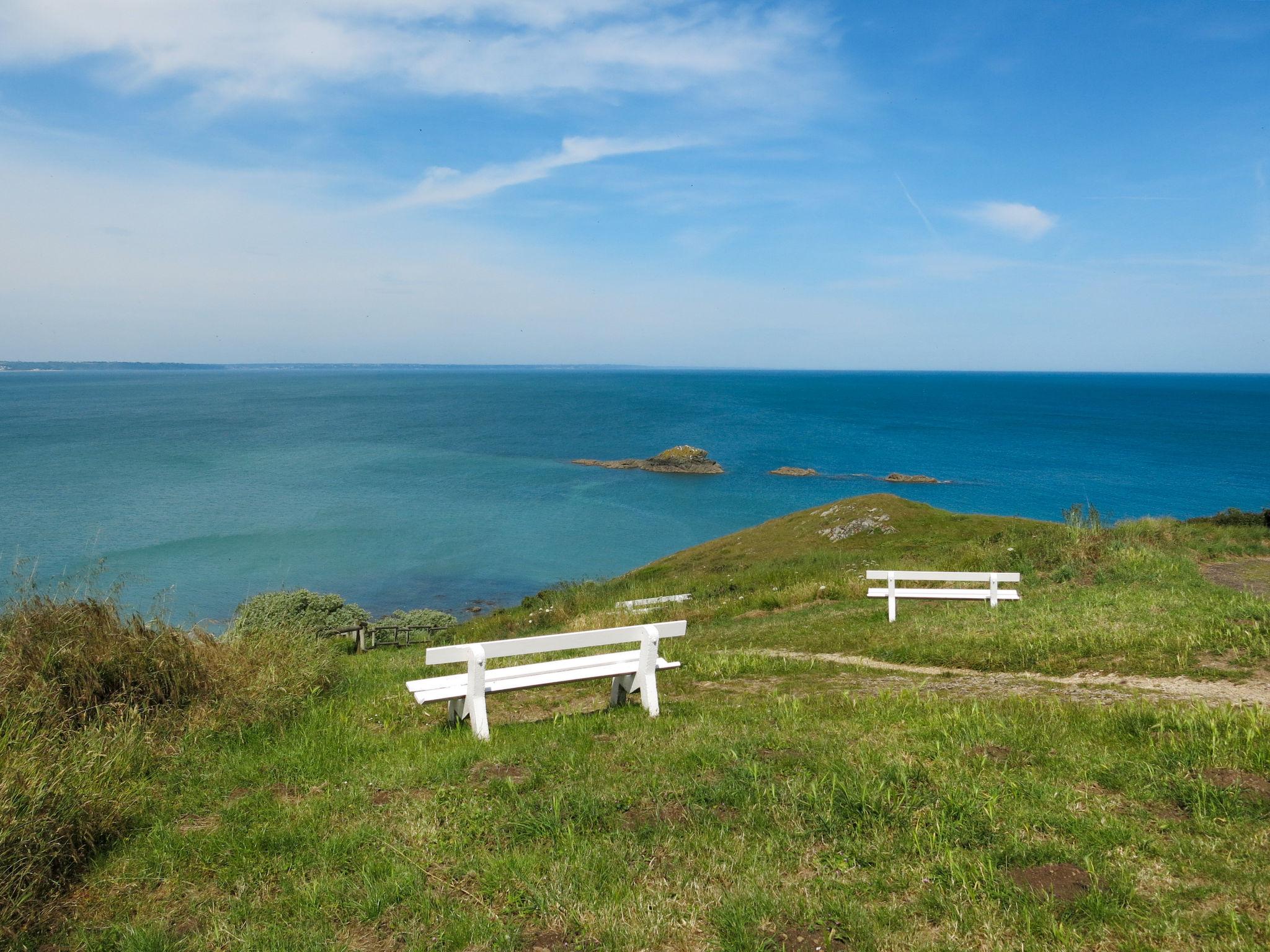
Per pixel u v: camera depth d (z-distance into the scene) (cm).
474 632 2312
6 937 392
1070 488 7956
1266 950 336
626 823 493
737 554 3341
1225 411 19925
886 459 10269
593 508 6931
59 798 487
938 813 473
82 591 845
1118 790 511
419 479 8331
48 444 10700
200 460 9325
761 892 408
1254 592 1332
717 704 789
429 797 549
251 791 584
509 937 380
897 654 1042
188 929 407
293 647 948
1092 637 963
